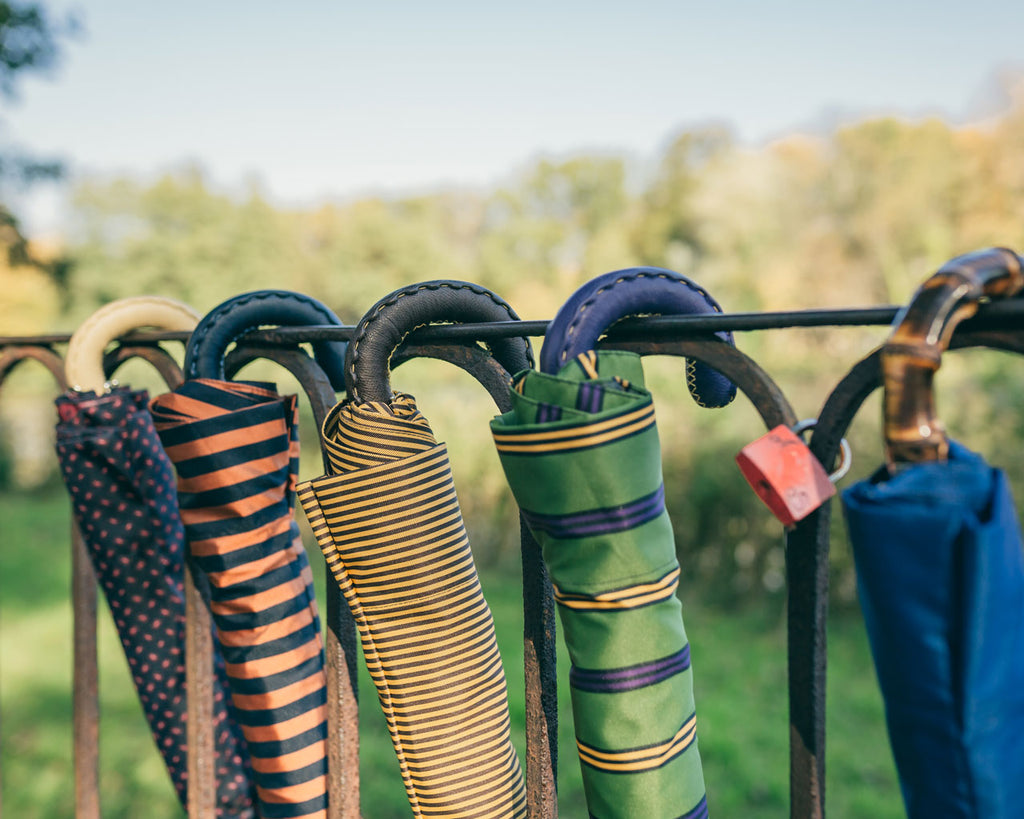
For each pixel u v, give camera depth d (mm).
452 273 28578
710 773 2930
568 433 645
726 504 4680
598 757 708
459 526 811
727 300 9555
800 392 5109
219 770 1134
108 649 4363
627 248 28953
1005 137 17625
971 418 4043
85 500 1068
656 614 687
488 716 817
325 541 800
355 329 848
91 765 1487
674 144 29312
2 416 12062
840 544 4145
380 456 785
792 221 21453
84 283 20188
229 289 22406
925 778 543
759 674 3768
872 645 561
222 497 934
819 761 685
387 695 818
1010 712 523
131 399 1092
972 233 16266
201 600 1077
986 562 493
